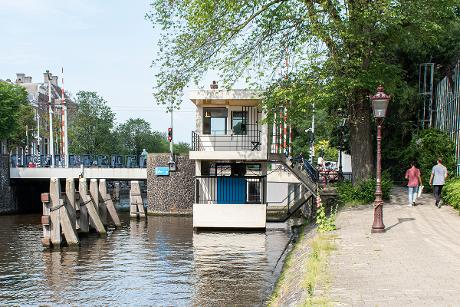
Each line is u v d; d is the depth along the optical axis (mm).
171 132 45406
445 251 12734
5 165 46375
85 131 70438
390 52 27109
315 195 28578
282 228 30531
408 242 14070
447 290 8953
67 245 26219
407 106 32594
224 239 26688
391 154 33688
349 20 20891
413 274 10258
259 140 30203
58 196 26125
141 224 37031
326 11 21281
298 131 59344
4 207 46219
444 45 32250
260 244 24891
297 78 22250
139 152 92812
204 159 28234
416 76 33688
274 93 22531
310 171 29484
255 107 30188
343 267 11016
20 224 37594
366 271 10586
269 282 16891
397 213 20062
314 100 21281
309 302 8219
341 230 16516
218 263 20562
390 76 22844
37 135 75750
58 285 17703
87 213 30938
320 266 11047
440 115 30922
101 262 21812
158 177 43938
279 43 23438
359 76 21344
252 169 33969
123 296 15906
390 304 8102
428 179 26578
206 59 24016
